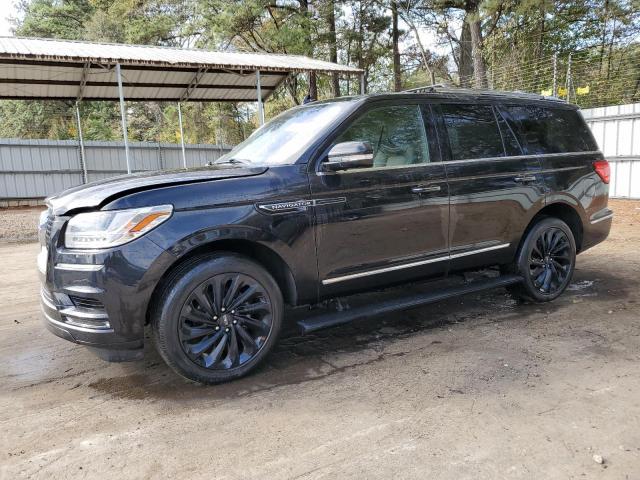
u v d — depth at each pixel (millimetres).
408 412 2945
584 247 5230
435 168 4066
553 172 4828
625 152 12219
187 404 3125
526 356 3717
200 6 22969
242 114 32938
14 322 4988
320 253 3578
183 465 2490
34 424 2936
